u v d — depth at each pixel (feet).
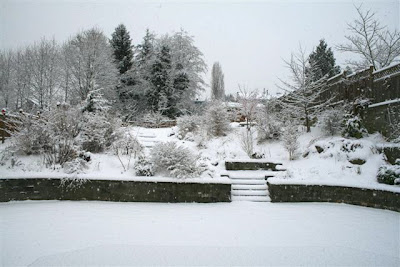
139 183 24.38
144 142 36.78
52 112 28.40
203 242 15.21
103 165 27.02
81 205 22.44
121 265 12.36
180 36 88.12
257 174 29.04
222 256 13.44
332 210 21.99
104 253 13.57
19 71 70.95
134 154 30.37
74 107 31.22
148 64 76.18
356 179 25.05
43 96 70.08
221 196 24.64
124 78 76.59
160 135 41.63
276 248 14.48
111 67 71.82
